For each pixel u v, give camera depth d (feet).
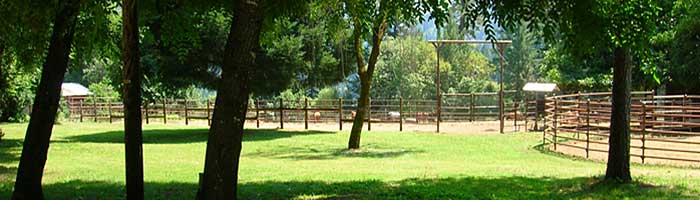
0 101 79.82
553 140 65.82
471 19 31.65
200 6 32.86
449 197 29.48
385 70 166.71
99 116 122.01
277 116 115.34
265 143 72.64
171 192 33.06
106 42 36.01
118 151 63.46
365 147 67.87
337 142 73.77
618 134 33.32
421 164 50.75
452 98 162.71
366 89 65.92
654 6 29.01
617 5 28.32
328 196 30.50
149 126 103.19
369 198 29.40
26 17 28.32
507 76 215.10
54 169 45.55
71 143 72.13
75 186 35.91
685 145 63.05
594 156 55.26
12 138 75.92
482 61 194.80
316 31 86.94
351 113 112.57
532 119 108.78
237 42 22.65
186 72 83.66
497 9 30.50
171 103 121.39
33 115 28.89
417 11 31.30
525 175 39.60
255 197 30.76
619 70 32.76
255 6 22.71
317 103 122.31
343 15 42.50
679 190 31.42
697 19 75.00
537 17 30.22
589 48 30.37
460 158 57.21
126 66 26.16
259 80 84.74
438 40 84.23
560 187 33.35
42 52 31.04
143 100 105.91
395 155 60.54
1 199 30.58
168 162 52.65
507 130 90.89
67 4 27.71
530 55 211.41
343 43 89.66
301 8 33.22
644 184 32.96
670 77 86.94
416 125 102.27
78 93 145.07
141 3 31.50
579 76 100.12
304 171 44.32
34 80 103.24
